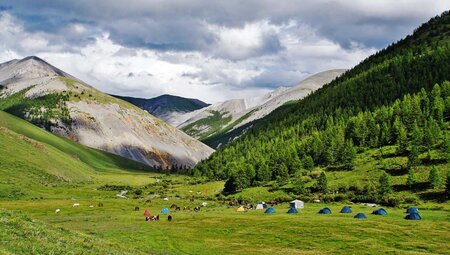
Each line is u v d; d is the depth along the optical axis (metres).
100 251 35.50
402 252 58.88
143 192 187.62
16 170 162.75
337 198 135.88
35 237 31.59
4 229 30.83
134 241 66.50
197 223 88.25
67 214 104.88
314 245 65.31
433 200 117.56
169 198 165.25
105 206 125.88
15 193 132.50
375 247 62.47
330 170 175.25
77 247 33.78
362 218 90.50
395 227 76.81
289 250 62.16
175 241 68.62
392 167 154.62
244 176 183.25
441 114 188.00
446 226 77.50
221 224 86.50
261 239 70.94
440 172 136.25
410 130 188.25
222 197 168.00
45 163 193.62
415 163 146.12
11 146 188.12
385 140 190.88
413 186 131.38
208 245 66.19
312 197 142.38
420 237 68.44
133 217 100.50
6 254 25.03
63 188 168.62
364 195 134.00
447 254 58.12
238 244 67.06
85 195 159.88
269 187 171.75
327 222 84.12
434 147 161.88
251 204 136.88
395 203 118.44
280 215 101.00
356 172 161.00
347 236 70.50
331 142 192.88
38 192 144.62
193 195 179.00
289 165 188.88
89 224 84.88
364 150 189.12
